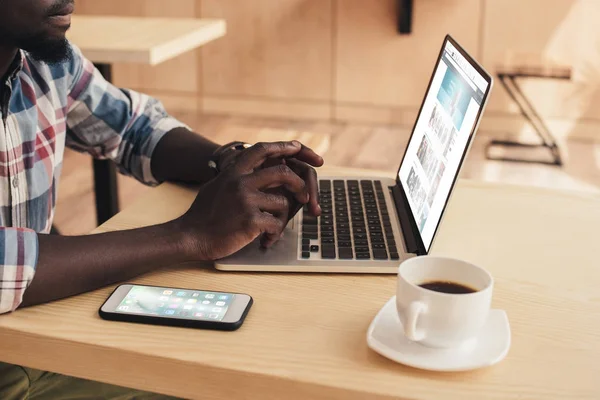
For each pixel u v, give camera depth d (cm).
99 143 138
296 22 393
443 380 75
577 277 97
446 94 109
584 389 73
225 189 99
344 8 385
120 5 407
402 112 395
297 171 115
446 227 112
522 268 99
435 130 109
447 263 82
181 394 79
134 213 115
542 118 376
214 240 95
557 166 342
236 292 92
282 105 410
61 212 300
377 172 135
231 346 80
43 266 88
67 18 108
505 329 82
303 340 81
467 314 74
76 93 133
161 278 95
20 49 114
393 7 377
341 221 111
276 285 94
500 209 119
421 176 109
